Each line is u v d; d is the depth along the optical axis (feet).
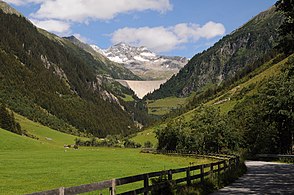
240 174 100.78
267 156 215.10
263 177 95.45
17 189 97.76
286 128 231.71
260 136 264.52
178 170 57.52
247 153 260.01
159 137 409.28
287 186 74.33
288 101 196.24
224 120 309.83
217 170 79.66
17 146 452.35
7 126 611.47
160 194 50.11
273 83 221.87
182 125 380.17
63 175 142.10
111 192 37.99
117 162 234.99
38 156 314.96
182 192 54.34
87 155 339.77
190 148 327.47
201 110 329.93
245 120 313.53
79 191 32.12
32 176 138.82
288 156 190.80
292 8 74.49
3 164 216.13
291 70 93.76
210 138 303.07
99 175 140.05
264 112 240.94
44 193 27.73
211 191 64.90
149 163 221.46
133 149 536.01
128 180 41.42
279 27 77.66
